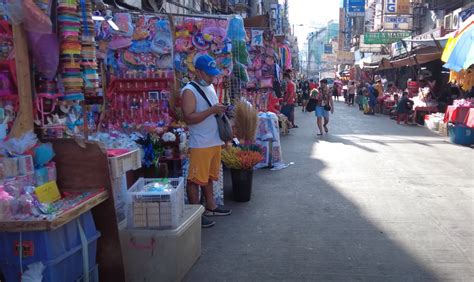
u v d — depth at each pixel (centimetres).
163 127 572
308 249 452
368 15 4422
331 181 745
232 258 431
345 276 389
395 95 2053
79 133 415
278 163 867
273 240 478
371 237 482
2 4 317
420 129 1545
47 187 319
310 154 1017
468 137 1124
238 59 733
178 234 370
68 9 360
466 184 711
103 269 353
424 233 491
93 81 396
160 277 372
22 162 311
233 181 626
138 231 369
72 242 312
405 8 2819
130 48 609
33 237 285
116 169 359
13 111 340
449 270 398
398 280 380
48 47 352
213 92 508
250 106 674
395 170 825
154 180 423
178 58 657
